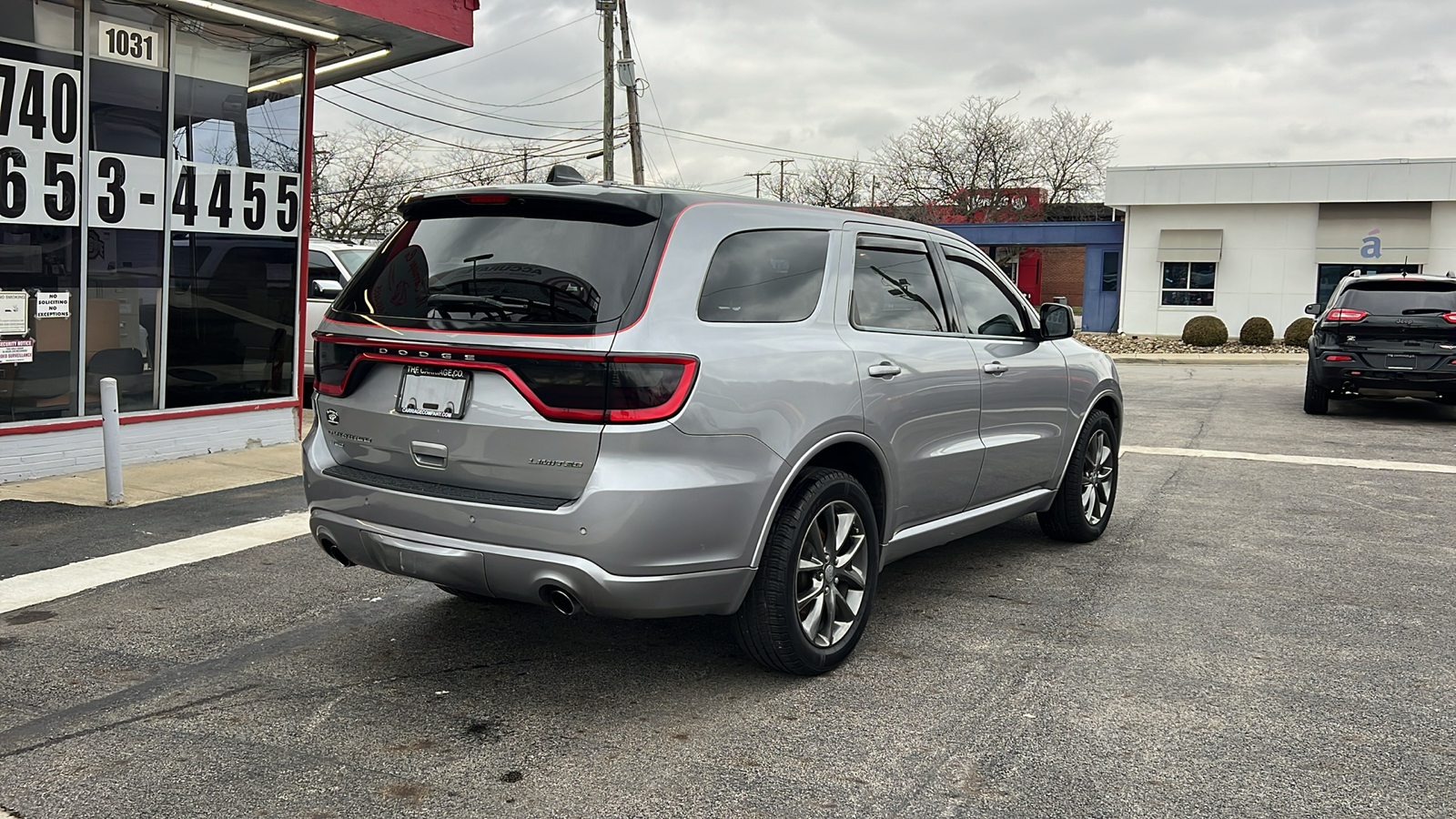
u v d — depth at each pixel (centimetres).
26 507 684
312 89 944
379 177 4091
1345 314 1239
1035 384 548
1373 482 840
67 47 781
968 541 633
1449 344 1193
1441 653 439
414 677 403
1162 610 497
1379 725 365
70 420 795
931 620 479
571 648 436
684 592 355
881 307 451
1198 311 3322
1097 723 366
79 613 475
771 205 414
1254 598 517
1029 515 715
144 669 409
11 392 764
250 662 418
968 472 496
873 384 421
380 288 392
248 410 920
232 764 329
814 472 399
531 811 302
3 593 502
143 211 835
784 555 381
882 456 429
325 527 396
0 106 746
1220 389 1689
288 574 538
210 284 888
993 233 3647
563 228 367
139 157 829
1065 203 6056
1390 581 549
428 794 311
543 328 345
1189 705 381
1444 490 809
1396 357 1213
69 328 794
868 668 417
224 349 902
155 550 582
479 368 354
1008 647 443
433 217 399
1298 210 3191
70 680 397
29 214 766
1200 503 754
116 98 812
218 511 679
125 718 363
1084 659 429
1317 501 761
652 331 344
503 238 373
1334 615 490
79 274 798
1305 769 331
